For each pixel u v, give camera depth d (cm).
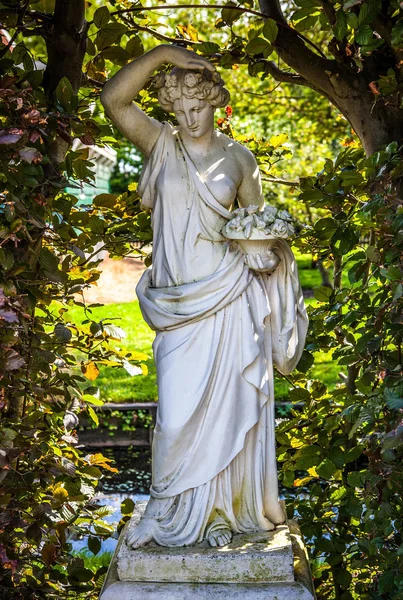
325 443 537
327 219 509
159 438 393
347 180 479
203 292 391
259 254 402
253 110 1661
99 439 1244
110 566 407
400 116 490
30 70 457
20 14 462
